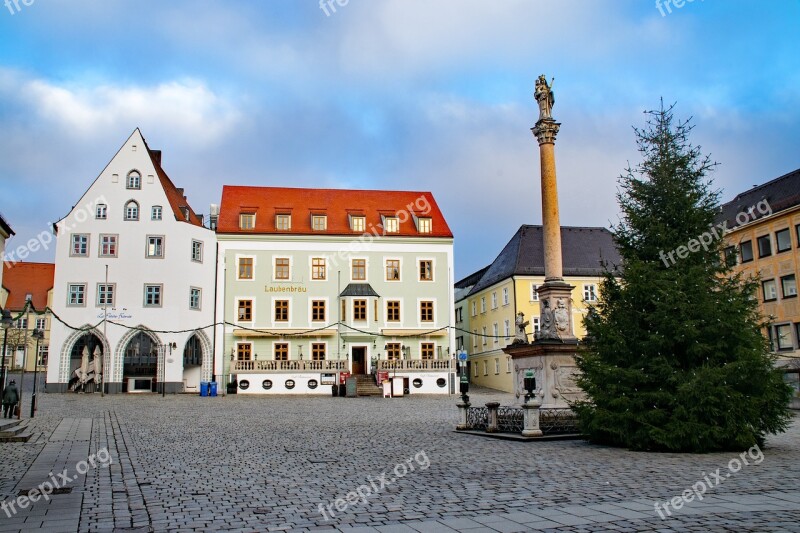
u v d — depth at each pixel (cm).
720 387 1593
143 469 1392
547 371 2120
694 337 1659
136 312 5319
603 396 1700
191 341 5553
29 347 7556
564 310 2231
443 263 5947
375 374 5359
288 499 1050
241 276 5669
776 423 1662
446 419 2864
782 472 1271
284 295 5694
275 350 5612
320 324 5703
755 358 1630
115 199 5428
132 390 5334
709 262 1806
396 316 5806
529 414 1903
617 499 1007
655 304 1703
